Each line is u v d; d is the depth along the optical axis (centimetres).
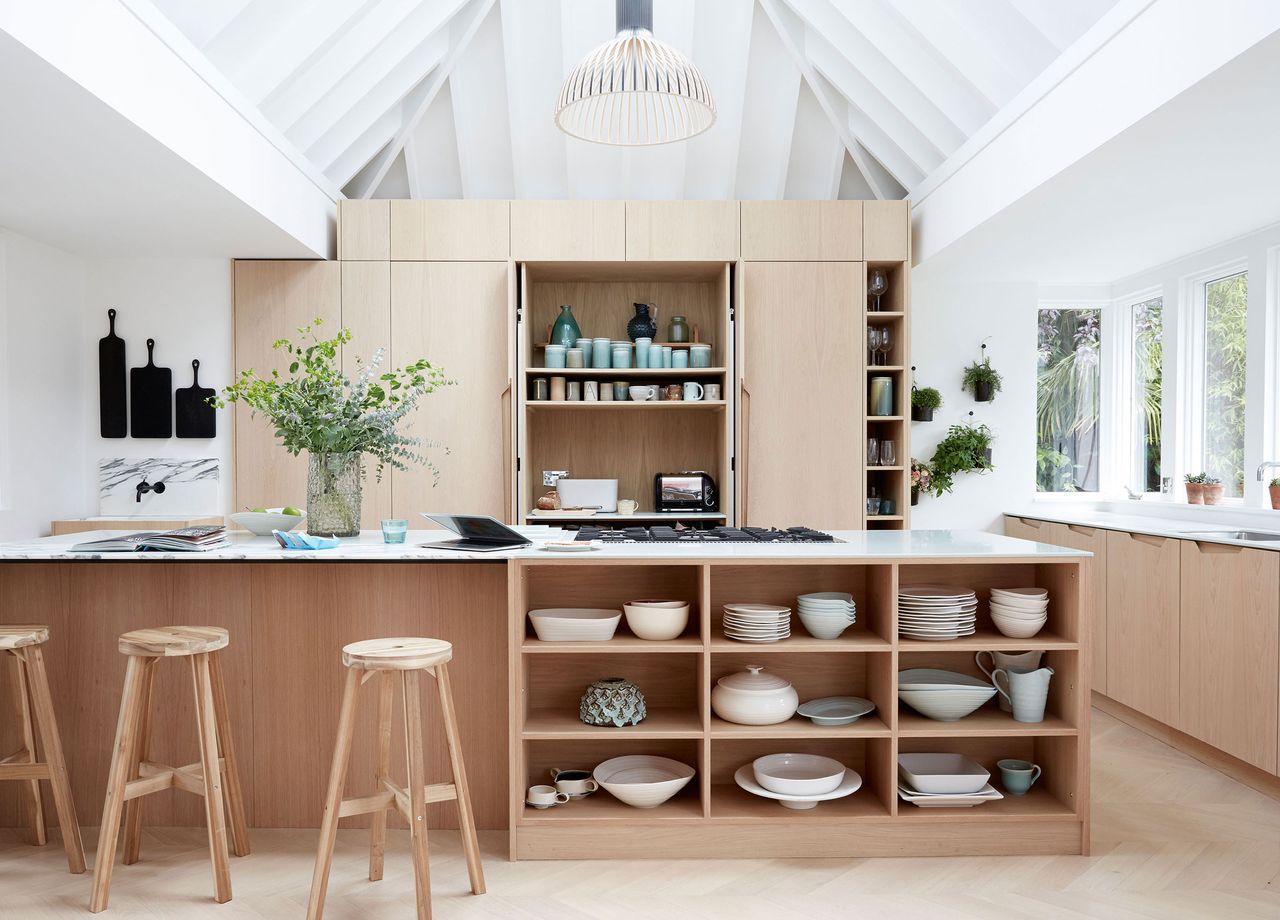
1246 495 418
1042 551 259
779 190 492
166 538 255
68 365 439
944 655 284
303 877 241
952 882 240
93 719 272
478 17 412
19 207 360
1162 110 265
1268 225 401
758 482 459
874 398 470
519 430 446
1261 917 221
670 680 279
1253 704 306
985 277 524
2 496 395
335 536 291
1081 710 255
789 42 422
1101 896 232
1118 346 544
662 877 242
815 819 252
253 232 399
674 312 502
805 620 263
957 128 414
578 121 435
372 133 457
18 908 224
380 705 241
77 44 242
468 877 241
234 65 349
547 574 279
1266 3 219
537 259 451
